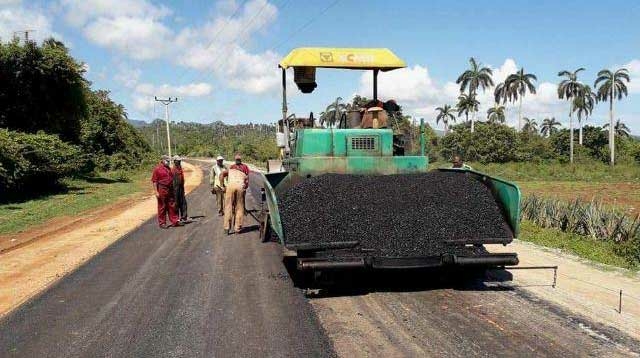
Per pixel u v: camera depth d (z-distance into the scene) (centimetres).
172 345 471
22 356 454
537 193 2720
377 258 584
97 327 522
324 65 823
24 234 1189
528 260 809
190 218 1375
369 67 835
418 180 730
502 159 5981
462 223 646
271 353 448
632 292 623
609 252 896
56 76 2656
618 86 6375
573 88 6725
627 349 445
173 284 684
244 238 1038
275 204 589
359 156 780
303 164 770
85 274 754
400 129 870
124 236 1101
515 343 460
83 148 3597
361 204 666
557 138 7762
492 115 8931
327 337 483
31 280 730
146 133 15500
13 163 2048
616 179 4081
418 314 545
